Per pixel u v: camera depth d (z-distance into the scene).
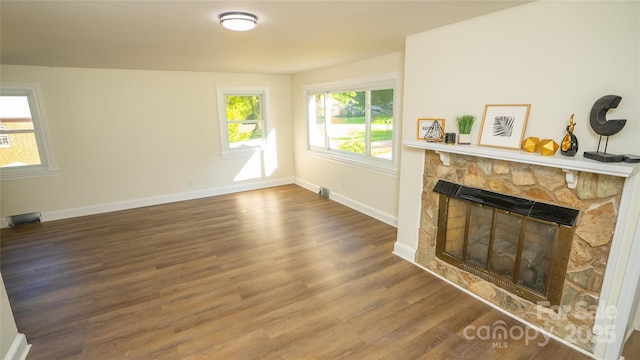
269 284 2.83
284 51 3.47
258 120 5.97
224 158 5.69
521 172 2.19
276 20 2.28
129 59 3.83
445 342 2.12
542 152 1.96
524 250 2.27
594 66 1.80
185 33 2.60
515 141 2.17
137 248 3.57
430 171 2.86
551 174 2.03
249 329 2.26
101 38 2.72
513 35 2.11
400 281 2.85
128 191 5.00
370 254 3.37
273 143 6.11
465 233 2.63
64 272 3.06
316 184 5.78
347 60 4.23
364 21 2.34
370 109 4.39
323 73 5.07
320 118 5.47
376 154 4.42
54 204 4.52
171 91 5.07
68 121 4.44
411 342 2.12
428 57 2.70
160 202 5.25
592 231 1.89
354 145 4.79
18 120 4.22
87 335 2.22
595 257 1.90
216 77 5.37
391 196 4.16
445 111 2.63
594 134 1.84
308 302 2.56
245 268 3.11
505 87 2.20
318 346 2.09
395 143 3.96
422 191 2.97
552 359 1.97
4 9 1.92
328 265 3.15
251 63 4.33
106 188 4.83
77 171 4.60
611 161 1.67
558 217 2.00
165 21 2.25
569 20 1.86
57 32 2.49
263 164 6.10
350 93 4.69
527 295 2.26
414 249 3.15
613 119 1.76
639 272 1.77
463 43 2.41
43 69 4.19
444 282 2.82
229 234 3.94
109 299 2.63
